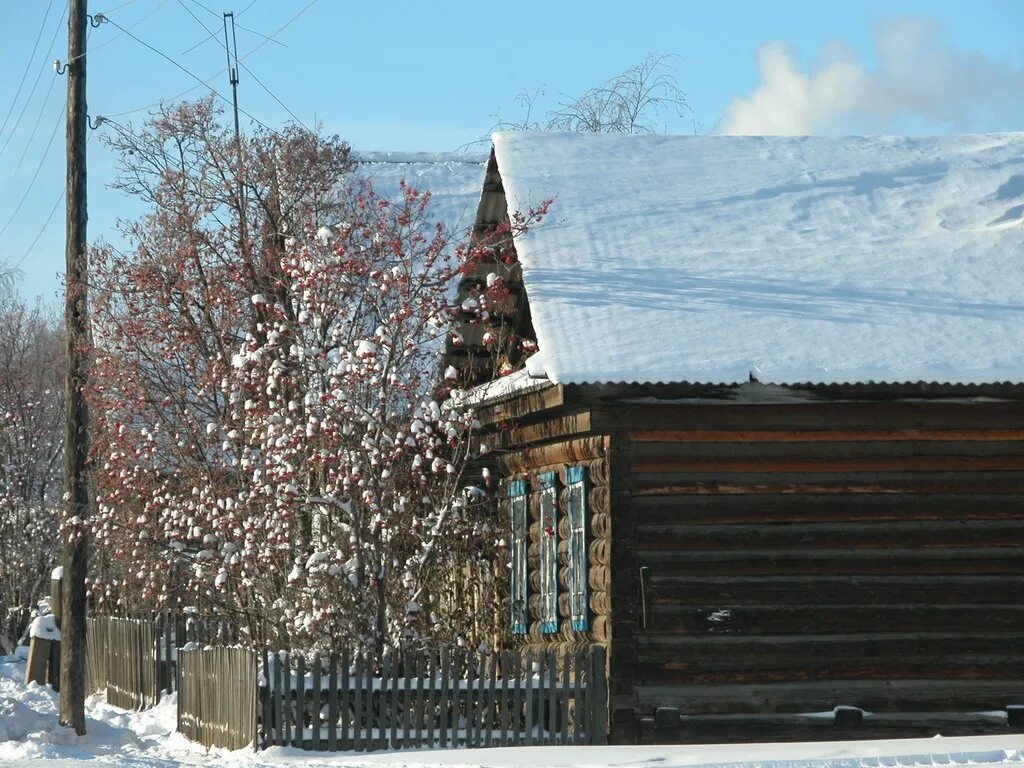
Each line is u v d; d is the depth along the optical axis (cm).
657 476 2827
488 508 3553
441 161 5238
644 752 2498
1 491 7188
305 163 4931
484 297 3309
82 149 3381
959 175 3778
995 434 2914
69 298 3562
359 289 3503
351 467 3155
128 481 3891
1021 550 2922
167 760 2730
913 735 2836
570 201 3488
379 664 2911
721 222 3462
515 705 2780
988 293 3123
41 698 3941
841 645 2847
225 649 2894
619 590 2784
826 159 3884
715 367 2722
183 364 4269
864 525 2880
